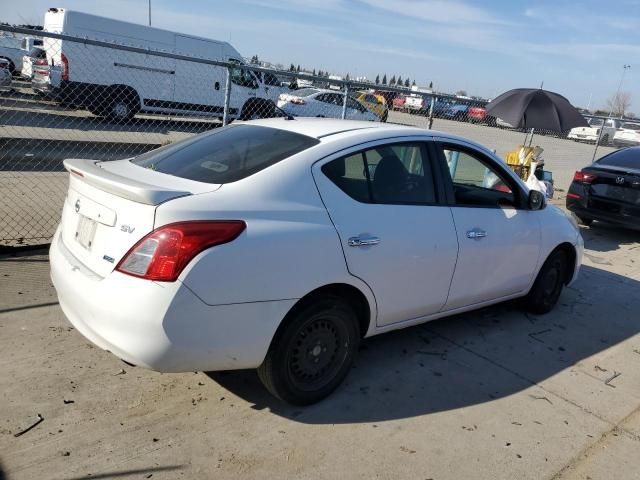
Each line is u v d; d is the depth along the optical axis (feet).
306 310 10.23
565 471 9.86
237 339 9.40
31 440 9.23
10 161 31.58
